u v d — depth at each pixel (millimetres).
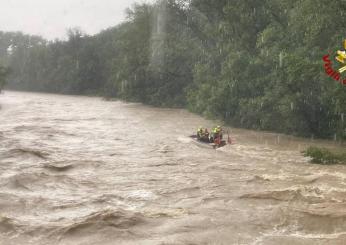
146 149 24516
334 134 29250
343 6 26016
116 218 11680
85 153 22953
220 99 37094
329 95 26953
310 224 11477
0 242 10328
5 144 24844
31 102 67312
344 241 10406
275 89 31672
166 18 59812
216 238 10508
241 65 36469
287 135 31703
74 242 10328
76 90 98750
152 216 12055
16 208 12953
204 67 47469
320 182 16297
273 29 33562
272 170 18734
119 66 70938
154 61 59219
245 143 27297
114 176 17547
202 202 13570
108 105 62938
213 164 20109
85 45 98562
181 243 10133
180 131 32875
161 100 60562
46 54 111875
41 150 23250
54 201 13750
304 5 27469
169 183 16250
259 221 11711
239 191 14875
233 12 40812
